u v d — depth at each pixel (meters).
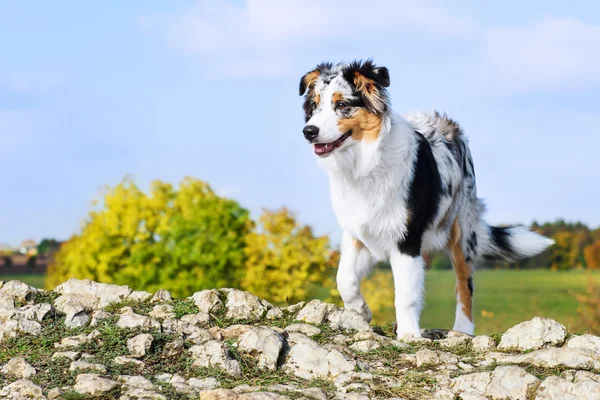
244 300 6.57
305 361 5.32
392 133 6.59
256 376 5.20
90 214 22.17
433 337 6.84
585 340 5.45
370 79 6.33
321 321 6.35
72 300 6.42
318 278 19.73
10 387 4.82
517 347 5.71
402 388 4.89
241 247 21.27
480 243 8.17
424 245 7.11
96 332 5.71
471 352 5.75
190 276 21.06
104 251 21.61
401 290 6.70
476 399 4.70
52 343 5.66
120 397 4.68
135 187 22.25
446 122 7.90
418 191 6.72
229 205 21.80
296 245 19.75
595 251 33.16
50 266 24.27
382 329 7.12
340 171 6.58
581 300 21.39
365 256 7.08
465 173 7.82
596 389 4.51
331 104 6.36
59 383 4.95
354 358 5.44
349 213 6.73
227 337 5.90
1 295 6.40
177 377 5.10
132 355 5.41
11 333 5.79
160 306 6.41
